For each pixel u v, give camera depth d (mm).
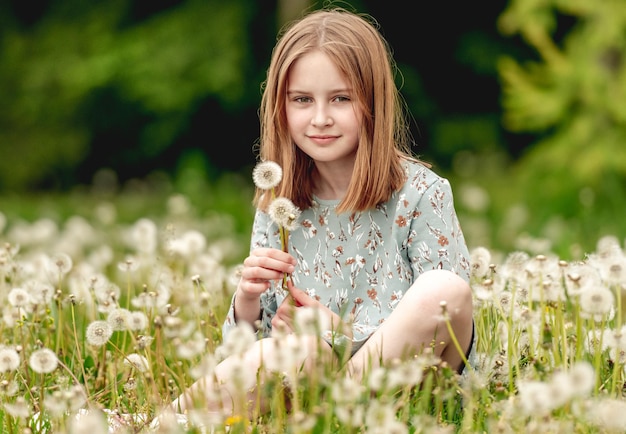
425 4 17344
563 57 10594
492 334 3363
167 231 4387
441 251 3311
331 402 2604
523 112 10828
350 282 3432
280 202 3168
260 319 3539
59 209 12125
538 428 2338
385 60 3439
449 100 17594
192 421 2574
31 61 17578
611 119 10711
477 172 15508
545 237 8570
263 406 2967
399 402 2607
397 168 3418
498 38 17188
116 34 16922
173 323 2598
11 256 4270
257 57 16203
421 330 2951
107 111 17531
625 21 10438
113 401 3064
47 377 3418
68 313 4059
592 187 10711
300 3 15406
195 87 15797
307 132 3361
